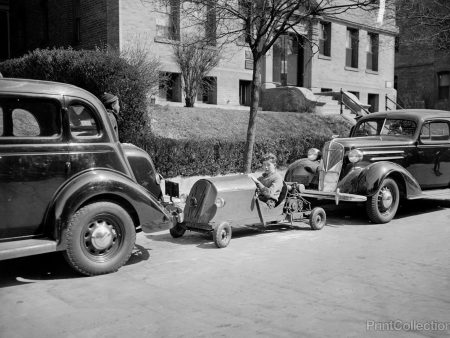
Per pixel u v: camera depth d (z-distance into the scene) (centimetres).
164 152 1069
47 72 1227
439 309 453
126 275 567
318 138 1447
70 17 1894
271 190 750
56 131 563
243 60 1986
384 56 2697
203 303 471
